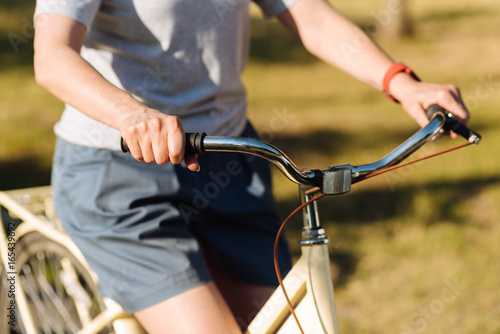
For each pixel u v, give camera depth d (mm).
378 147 5199
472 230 3646
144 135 1053
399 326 2744
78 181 1463
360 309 2889
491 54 8906
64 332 2068
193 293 1364
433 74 7941
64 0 1271
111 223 1425
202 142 1058
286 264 1605
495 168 4508
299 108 6406
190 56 1424
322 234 1257
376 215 3852
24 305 1882
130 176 1428
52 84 1197
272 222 1634
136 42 1401
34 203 1889
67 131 1487
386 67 1540
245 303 1573
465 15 11672
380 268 3248
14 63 7320
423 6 12531
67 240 1652
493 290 3004
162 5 1357
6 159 4676
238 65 1525
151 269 1390
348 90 7121
